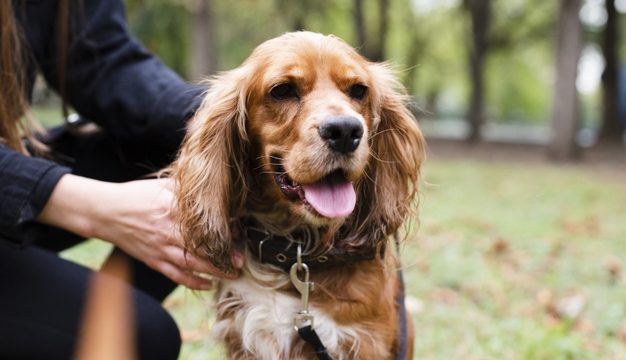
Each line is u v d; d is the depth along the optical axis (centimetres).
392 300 69
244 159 68
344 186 62
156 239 64
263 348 66
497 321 105
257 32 562
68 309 63
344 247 68
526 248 152
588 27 605
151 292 75
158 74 78
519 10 614
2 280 62
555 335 95
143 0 508
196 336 94
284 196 65
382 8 518
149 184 65
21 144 69
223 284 68
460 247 150
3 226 60
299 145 62
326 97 63
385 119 72
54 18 77
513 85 1001
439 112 1212
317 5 546
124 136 77
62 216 62
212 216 65
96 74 77
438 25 672
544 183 287
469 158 418
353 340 65
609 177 321
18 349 62
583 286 124
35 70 75
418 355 92
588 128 1062
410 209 73
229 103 68
